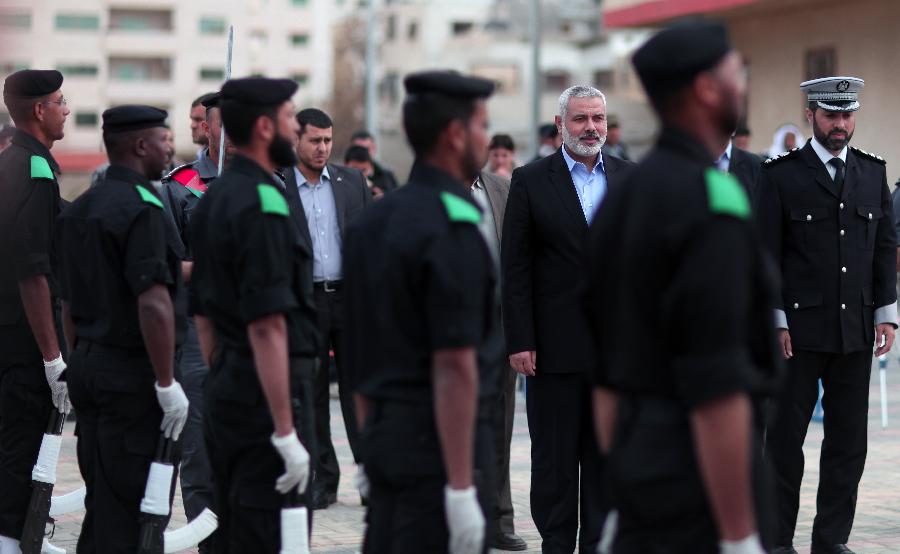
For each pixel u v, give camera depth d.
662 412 8.15
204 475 16.81
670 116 8.21
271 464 11.38
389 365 9.48
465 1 175.50
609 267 8.32
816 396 15.91
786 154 15.92
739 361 7.70
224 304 11.30
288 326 11.34
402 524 9.52
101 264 12.62
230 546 11.66
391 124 163.12
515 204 14.97
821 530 15.91
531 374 14.90
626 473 8.21
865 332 15.77
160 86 189.75
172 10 189.75
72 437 24.58
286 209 11.20
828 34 56.25
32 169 14.20
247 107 11.30
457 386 9.13
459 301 9.14
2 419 14.84
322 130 18.56
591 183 15.02
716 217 7.76
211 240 11.27
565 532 14.94
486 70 168.38
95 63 185.38
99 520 13.02
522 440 24.41
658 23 63.88
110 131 12.79
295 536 11.26
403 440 9.43
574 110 14.84
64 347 15.40
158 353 12.48
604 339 8.49
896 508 18.91
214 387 11.50
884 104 53.38
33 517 14.54
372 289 9.47
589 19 163.12
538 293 14.97
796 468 15.84
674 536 8.20
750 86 61.25
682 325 7.84
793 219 15.77
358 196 19.00
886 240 16.02
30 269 14.11
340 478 20.83
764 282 7.96
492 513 9.72
